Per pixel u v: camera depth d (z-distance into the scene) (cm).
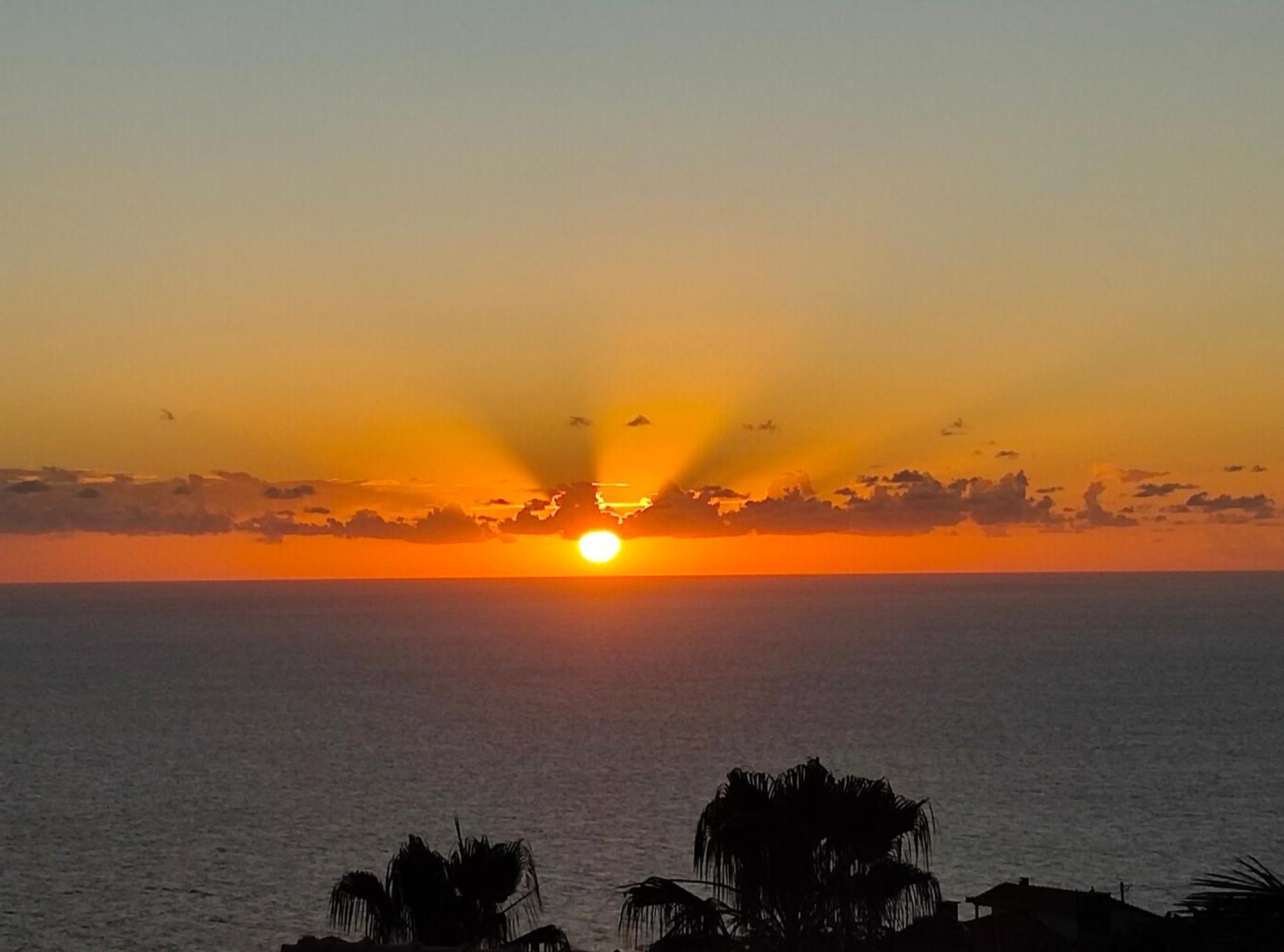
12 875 9094
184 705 19150
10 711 18575
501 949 2891
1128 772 12862
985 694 19638
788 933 2884
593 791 11962
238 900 8400
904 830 2909
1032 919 4325
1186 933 2464
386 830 10456
